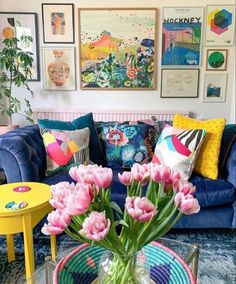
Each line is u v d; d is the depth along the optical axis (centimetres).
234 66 348
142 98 360
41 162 217
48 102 362
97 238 66
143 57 348
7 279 163
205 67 350
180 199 74
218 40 343
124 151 233
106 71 352
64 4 336
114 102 361
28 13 338
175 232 215
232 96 355
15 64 320
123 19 339
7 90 321
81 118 246
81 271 103
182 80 354
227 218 203
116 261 81
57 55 349
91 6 337
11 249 178
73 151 218
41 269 111
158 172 77
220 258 184
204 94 357
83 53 348
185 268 103
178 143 206
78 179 78
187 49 346
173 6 336
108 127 246
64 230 72
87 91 359
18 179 195
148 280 86
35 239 200
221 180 205
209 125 219
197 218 202
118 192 190
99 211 75
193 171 215
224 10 335
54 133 222
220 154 223
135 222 76
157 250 112
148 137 239
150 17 338
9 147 190
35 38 344
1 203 148
